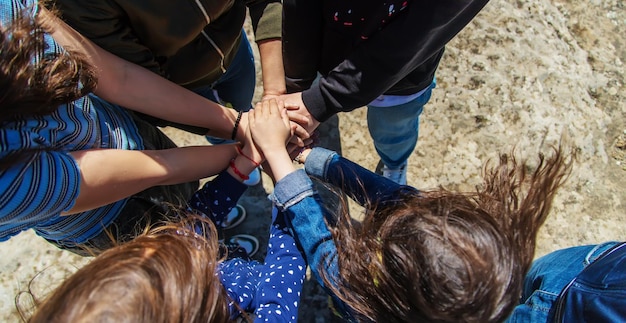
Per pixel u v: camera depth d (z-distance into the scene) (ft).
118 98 3.83
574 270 3.71
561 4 8.29
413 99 4.82
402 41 3.40
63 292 2.62
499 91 7.34
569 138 7.15
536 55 7.59
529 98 7.29
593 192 6.97
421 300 2.86
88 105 3.37
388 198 4.04
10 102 2.55
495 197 3.43
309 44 4.30
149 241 3.00
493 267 2.82
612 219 6.86
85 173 3.14
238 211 6.75
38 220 3.04
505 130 7.16
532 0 8.03
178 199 4.44
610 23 8.24
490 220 3.05
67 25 3.39
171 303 2.64
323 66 4.62
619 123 7.54
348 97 3.99
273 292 3.80
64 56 3.00
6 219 2.80
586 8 8.28
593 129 7.39
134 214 3.93
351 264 3.43
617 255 3.23
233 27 4.17
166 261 2.79
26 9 2.93
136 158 3.57
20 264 6.32
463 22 3.59
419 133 7.25
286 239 4.20
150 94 3.92
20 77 2.57
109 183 3.31
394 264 2.99
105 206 3.71
